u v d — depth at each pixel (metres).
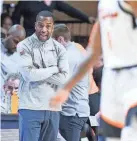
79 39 18.86
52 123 9.95
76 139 11.09
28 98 9.81
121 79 5.80
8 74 12.93
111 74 5.88
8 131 13.37
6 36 14.64
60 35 11.16
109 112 5.85
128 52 5.76
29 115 9.78
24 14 17.55
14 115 13.05
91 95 11.84
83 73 6.09
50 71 9.73
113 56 5.84
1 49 13.05
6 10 18.94
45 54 9.92
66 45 11.06
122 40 5.74
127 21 5.69
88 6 19.75
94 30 6.14
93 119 11.50
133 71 5.78
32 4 17.34
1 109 12.96
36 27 9.98
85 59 6.12
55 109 9.91
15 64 12.81
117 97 5.81
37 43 9.97
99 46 6.04
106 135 5.88
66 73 9.91
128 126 5.70
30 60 9.84
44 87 9.80
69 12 18.00
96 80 12.15
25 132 9.82
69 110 10.99
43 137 10.04
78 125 11.08
